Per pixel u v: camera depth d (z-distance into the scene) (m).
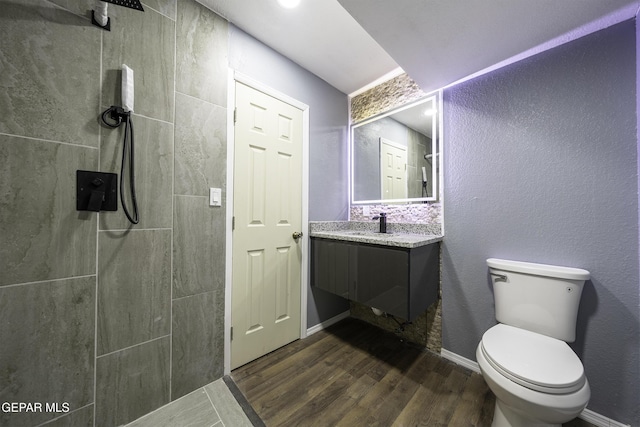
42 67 0.94
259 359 1.68
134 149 1.16
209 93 1.42
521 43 1.30
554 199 1.30
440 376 1.51
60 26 0.98
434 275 1.69
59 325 0.99
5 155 0.88
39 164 0.94
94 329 1.07
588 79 1.21
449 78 1.63
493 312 1.51
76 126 1.01
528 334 1.21
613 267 1.15
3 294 0.89
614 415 1.14
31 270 0.93
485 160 1.55
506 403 0.95
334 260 1.85
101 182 1.07
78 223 1.03
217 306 1.46
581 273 1.15
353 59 1.89
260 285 1.70
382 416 1.21
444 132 1.75
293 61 1.91
